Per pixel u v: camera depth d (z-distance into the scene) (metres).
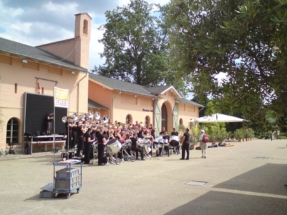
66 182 7.32
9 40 19.70
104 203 6.90
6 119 16.25
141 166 13.34
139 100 28.47
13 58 16.81
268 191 8.39
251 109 4.37
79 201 7.06
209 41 4.51
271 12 3.74
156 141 18.38
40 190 8.07
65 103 16.38
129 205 6.75
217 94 4.77
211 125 33.88
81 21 22.36
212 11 4.74
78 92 21.52
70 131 15.75
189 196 7.69
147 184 9.18
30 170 11.30
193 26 5.00
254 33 4.15
